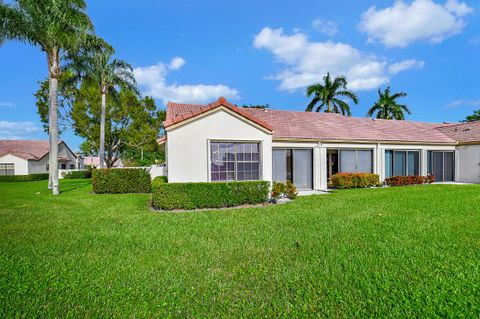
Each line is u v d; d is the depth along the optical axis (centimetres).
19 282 407
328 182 1858
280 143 1614
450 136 2248
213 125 1180
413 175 1989
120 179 1702
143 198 1384
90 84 2370
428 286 375
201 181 1160
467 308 322
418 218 784
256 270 440
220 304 343
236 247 554
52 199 1361
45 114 3478
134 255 518
